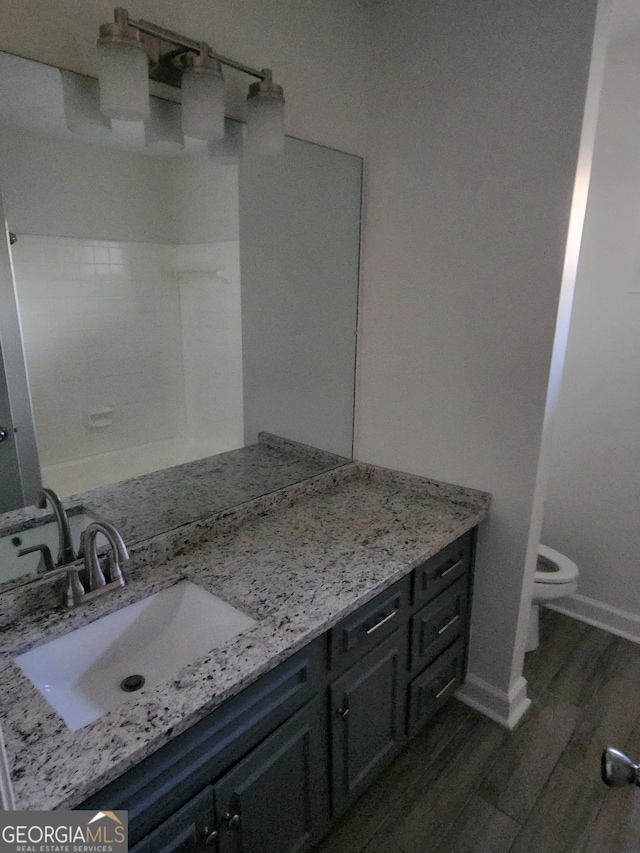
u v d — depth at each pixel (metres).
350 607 1.23
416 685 1.64
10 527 1.25
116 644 1.23
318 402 1.96
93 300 1.34
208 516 1.58
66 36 1.12
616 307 2.19
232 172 1.53
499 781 1.65
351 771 1.43
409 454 1.93
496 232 1.57
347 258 1.89
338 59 1.64
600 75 1.40
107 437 1.42
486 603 1.84
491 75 1.49
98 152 1.27
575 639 2.35
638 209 2.08
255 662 1.03
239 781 1.06
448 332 1.73
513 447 1.66
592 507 2.39
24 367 1.24
